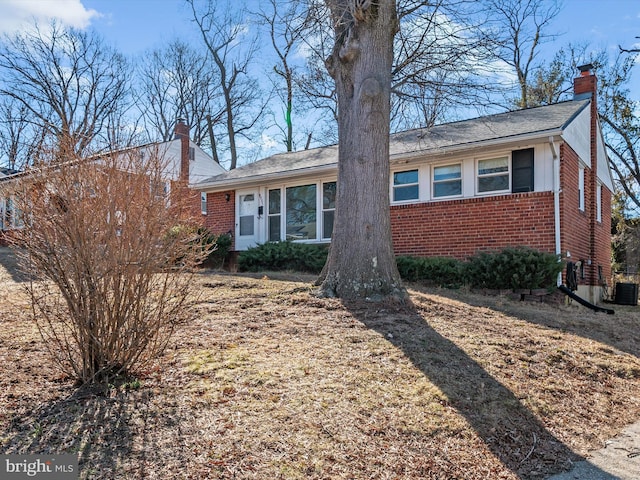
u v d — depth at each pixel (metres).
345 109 7.95
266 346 5.11
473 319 6.98
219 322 5.87
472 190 11.37
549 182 10.41
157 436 3.28
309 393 4.11
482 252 10.20
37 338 4.91
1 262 11.30
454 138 11.73
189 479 2.87
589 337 7.19
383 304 6.95
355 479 3.14
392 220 12.49
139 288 3.99
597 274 13.40
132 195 3.93
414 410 4.11
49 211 3.73
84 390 3.85
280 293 7.54
